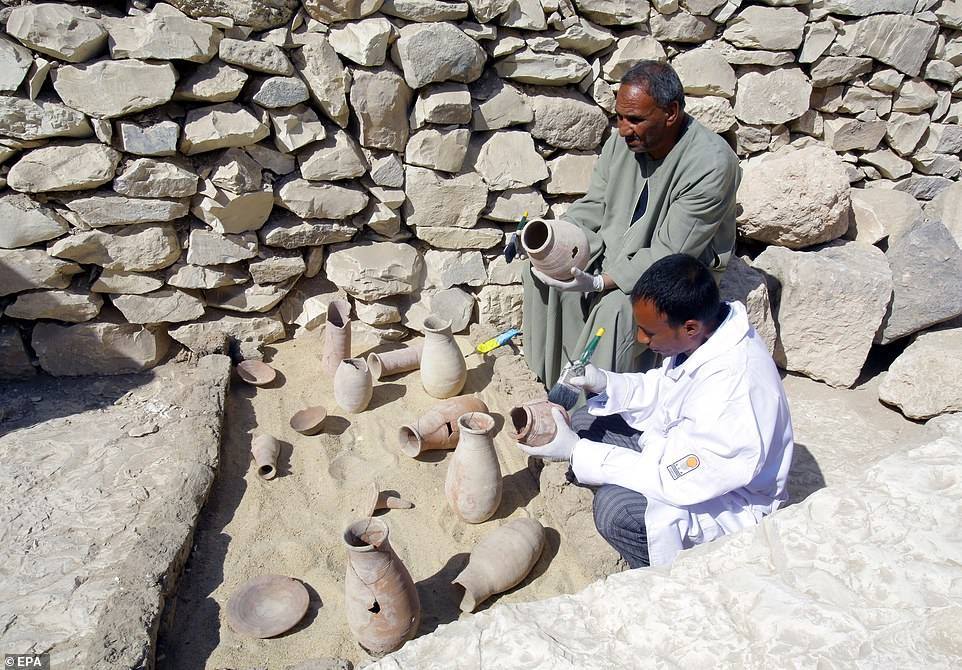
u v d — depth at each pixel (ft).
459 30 11.22
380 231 12.35
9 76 9.69
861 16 13.43
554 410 8.13
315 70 10.91
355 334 12.74
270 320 12.37
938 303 12.01
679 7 12.69
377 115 11.38
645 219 10.40
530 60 11.93
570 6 12.03
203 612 7.73
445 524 9.07
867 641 4.40
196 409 10.44
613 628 5.03
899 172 15.14
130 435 9.86
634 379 8.43
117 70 9.97
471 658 4.90
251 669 7.11
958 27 13.91
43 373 11.30
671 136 9.87
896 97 14.48
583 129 12.62
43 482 8.95
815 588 4.85
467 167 12.31
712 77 13.28
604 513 7.85
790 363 12.87
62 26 9.66
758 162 13.38
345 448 10.34
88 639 6.97
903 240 12.52
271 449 9.81
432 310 12.86
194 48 10.18
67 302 10.95
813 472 10.52
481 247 12.86
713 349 7.23
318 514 9.15
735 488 7.07
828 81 13.87
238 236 11.52
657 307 7.04
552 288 10.80
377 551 6.88
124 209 10.71
